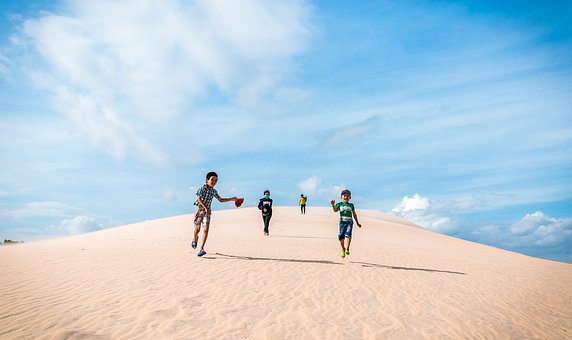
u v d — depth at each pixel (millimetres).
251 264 9203
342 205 10891
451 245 25953
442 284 8570
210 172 9930
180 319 5000
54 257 9430
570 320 6566
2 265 8234
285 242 15914
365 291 7258
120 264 8508
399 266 10906
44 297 5703
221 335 4539
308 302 6230
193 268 8305
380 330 5121
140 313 5145
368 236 25609
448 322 5703
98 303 5504
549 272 13883
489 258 17656
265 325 4996
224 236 18203
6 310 4988
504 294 8172
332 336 4766
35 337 4125
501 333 5441
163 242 14109
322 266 9680
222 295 6293
